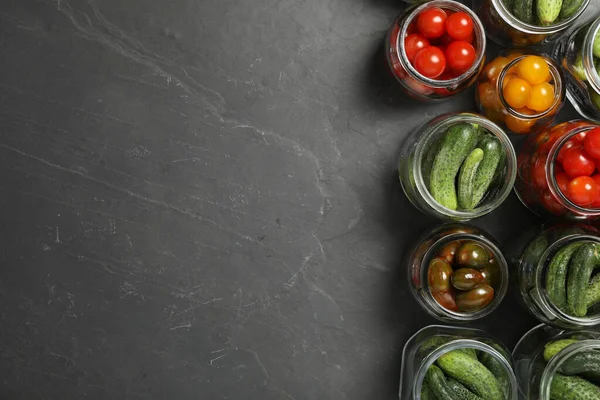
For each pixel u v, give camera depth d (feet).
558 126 2.39
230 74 2.54
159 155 2.54
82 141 2.52
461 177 2.24
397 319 2.56
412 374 2.39
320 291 2.56
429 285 2.30
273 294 2.55
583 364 2.21
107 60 2.53
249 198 2.55
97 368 2.52
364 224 2.56
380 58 2.56
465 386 2.25
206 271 2.54
